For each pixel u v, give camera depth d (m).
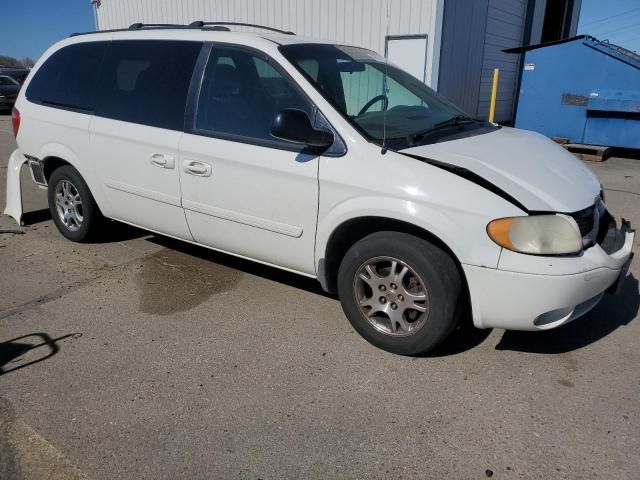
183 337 3.48
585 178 3.30
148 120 4.08
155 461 2.45
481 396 2.89
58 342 3.42
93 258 4.78
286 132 3.05
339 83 3.64
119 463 2.44
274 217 3.50
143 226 4.46
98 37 4.60
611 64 9.04
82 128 4.50
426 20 11.24
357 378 3.05
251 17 13.94
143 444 2.56
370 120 3.38
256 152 3.48
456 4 11.49
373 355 3.27
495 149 3.31
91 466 2.43
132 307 3.88
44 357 3.25
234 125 3.63
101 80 4.46
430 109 3.90
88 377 3.06
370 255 3.15
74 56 4.73
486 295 2.88
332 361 3.22
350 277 3.28
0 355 3.27
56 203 5.11
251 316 3.75
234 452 2.51
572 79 9.48
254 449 2.52
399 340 3.19
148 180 4.12
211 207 3.80
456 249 2.85
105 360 3.22
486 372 3.10
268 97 3.51
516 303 2.83
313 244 3.38
